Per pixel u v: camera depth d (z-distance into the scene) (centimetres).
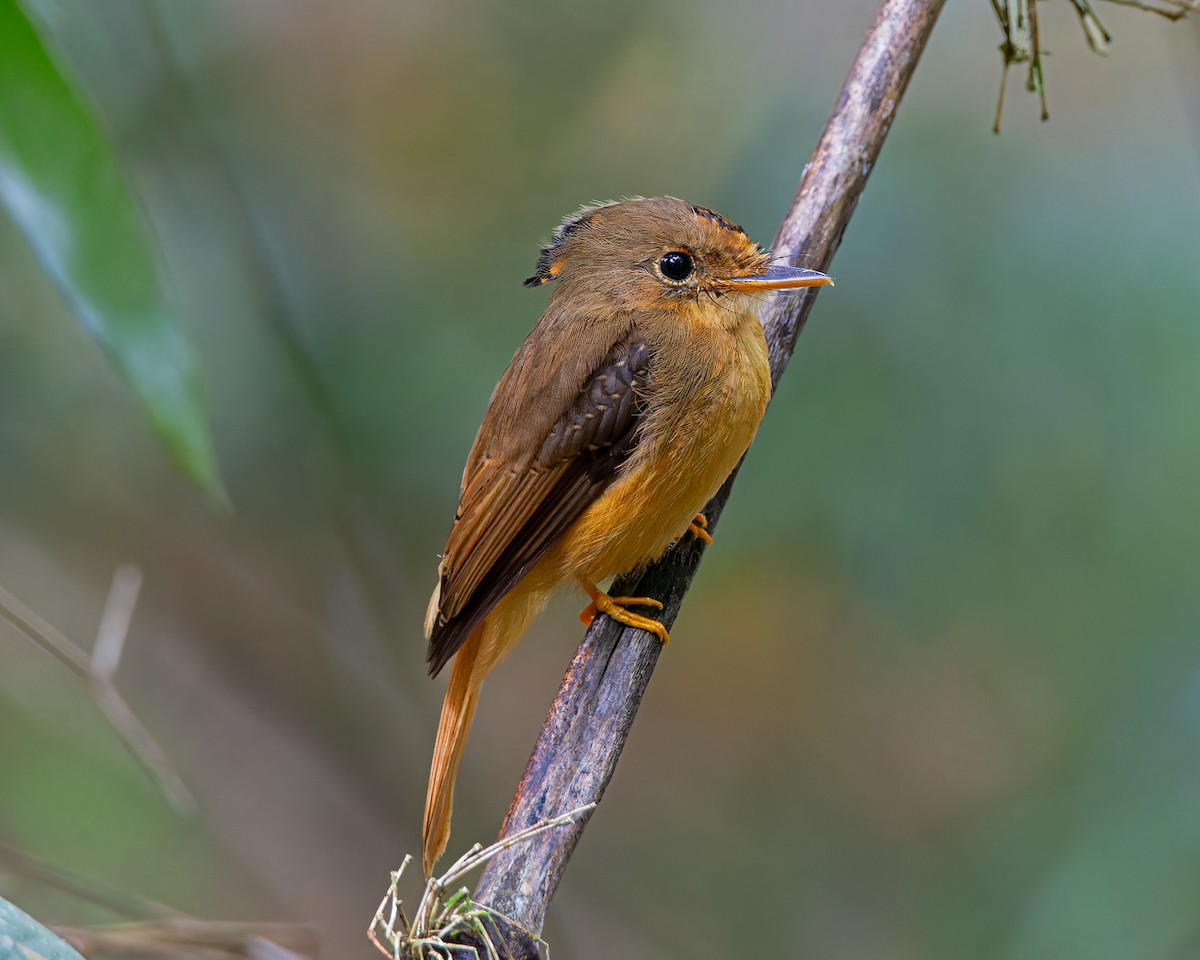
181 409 659
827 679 1171
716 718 1194
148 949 733
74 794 1045
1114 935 876
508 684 1252
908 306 959
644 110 1052
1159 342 931
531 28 1109
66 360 1105
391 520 1096
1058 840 954
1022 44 836
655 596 724
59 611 1145
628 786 1196
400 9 1145
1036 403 947
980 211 962
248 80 1137
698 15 1055
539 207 1075
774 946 1121
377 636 1187
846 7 1023
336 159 1133
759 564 1076
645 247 738
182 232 1072
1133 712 950
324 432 1078
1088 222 951
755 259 726
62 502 1173
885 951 1102
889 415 957
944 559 968
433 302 1078
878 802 1154
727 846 1173
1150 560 950
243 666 1188
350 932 1104
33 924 462
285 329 1058
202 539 1198
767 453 970
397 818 1167
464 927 511
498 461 734
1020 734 1066
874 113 724
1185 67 881
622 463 720
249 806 1139
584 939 1137
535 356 750
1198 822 895
